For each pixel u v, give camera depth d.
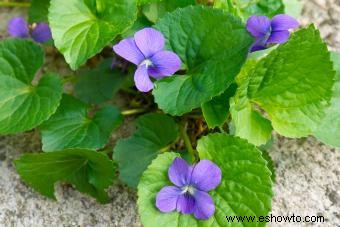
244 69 0.28
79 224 0.28
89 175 0.28
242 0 0.32
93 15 0.29
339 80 0.30
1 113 0.28
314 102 0.27
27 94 0.29
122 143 0.28
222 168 0.26
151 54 0.26
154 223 0.25
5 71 0.29
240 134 0.27
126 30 0.30
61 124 0.29
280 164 0.30
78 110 0.29
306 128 0.27
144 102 0.32
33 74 0.29
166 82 0.27
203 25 0.28
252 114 0.28
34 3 0.33
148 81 0.26
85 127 0.29
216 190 0.26
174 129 0.29
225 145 0.26
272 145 0.30
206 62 0.27
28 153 0.28
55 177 0.28
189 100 0.27
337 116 0.29
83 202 0.29
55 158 0.27
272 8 0.32
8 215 0.28
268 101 0.28
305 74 0.26
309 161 0.30
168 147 0.29
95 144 0.28
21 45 0.29
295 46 0.25
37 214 0.28
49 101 0.28
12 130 0.28
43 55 0.29
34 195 0.29
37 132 0.31
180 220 0.26
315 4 0.36
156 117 0.29
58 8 0.28
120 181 0.29
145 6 0.30
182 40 0.28
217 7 0.30
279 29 0.27
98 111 0.29
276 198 0.29
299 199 0.29
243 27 0.27
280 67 0.26
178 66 0.27
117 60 0.31
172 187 0.26
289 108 0.28
